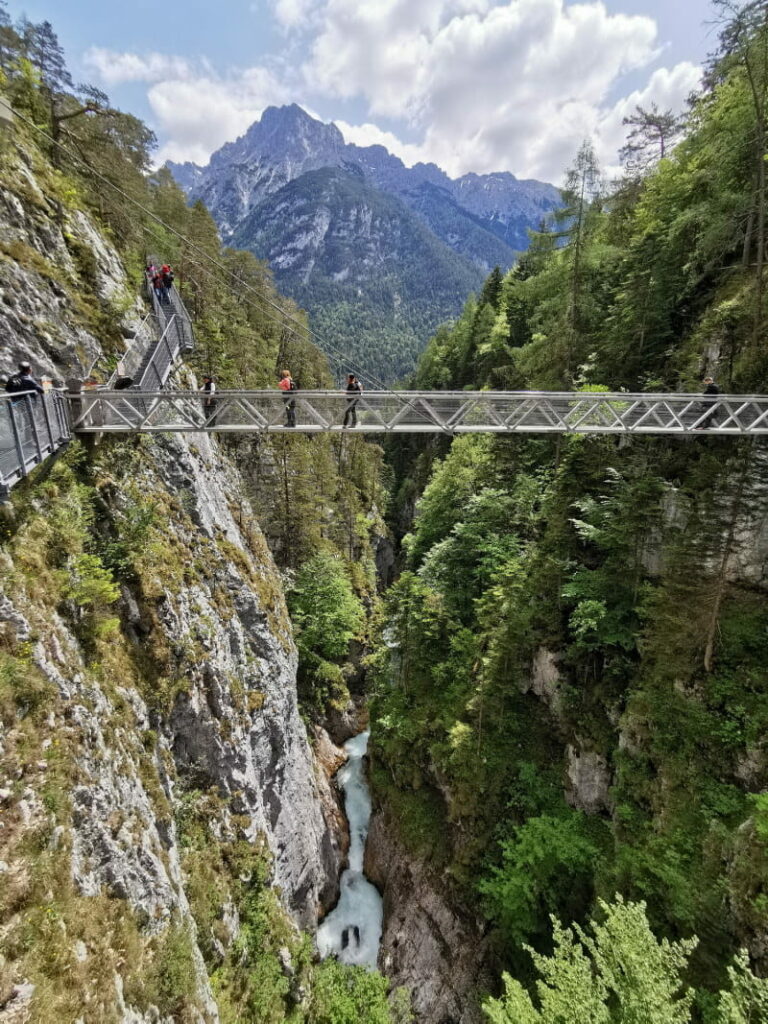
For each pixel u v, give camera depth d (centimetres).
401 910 2305
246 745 1922
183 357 2848
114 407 1490
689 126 2841
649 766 1741
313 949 1984
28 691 955
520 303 5041
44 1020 676
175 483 2056
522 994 1102
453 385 6944
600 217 2892
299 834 2275
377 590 5238
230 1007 1352
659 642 1783
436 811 2483
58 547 1234
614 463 2272
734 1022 870
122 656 1412
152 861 1170
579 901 1791
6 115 1762
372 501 6131
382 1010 1744
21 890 766
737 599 1777
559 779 2131
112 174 2770
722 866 1346
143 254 2998
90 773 1052
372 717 3134
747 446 1758
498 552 2853
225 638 2017
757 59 2023
